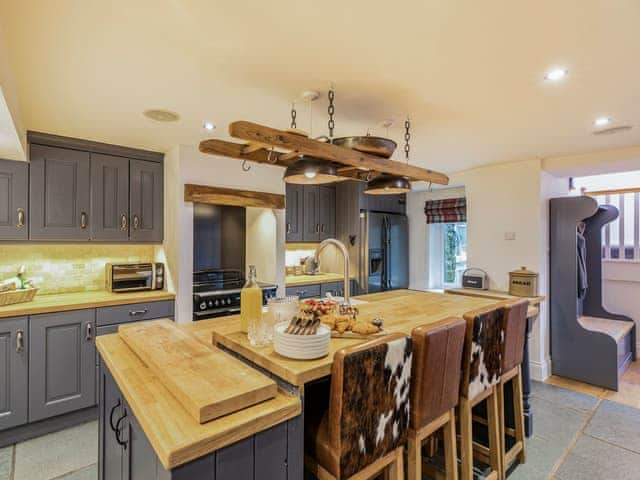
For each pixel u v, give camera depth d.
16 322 2.49
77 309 2.73
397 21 1.36
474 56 1.62
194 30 1.42
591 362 3.58
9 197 2.66
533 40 1.49
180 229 3.14
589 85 1.93
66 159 2.91
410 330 1.76
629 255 4.42
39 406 2.57
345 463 1.22
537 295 3.58
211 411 0.93
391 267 4.98
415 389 1.52
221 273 3.80
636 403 3.17
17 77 1.83
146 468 0.99
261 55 1.61
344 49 1.56
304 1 1.24
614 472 2.21
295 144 1.69
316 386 1.65
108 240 3.11
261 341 1.52
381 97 2.08
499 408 2.15
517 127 2.63
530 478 2.16
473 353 1.82
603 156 3.34
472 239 4.13
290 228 4.41
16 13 1.30
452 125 2.58
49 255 3.12
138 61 1.67
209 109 2.27
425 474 2.13
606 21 1.36
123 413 1.21
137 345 1.42
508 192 3.85
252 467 0.97
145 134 2.82
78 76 1.82
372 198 4.87
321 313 1.81
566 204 3.73
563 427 2.75
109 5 1.26
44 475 2.17
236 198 3.41
